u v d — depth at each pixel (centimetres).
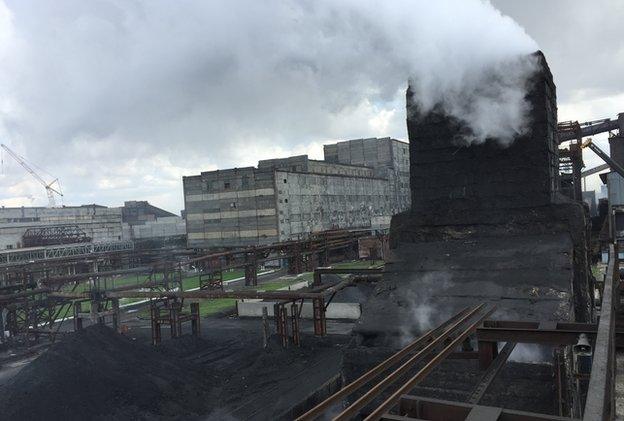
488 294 1074
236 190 6975
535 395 877
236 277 5359
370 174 9375
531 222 1218
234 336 2853
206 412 1772
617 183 3972
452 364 957
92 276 2866
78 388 1684
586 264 1240
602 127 4044
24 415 1521
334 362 2027
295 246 4788
